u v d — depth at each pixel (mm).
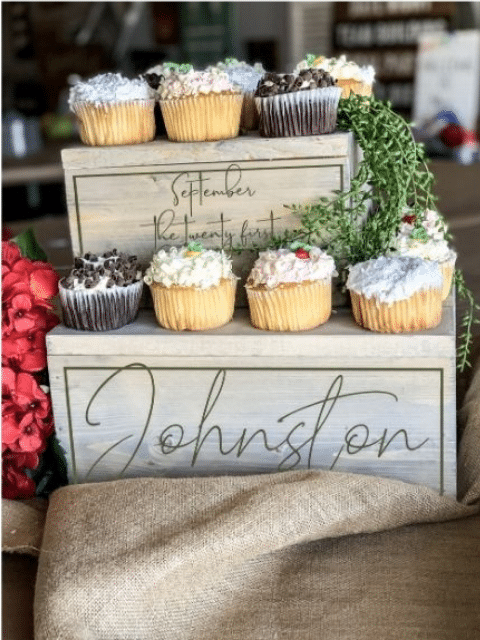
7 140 4105
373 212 1564
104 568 1095
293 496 1192
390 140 1344
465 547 1232
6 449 1377
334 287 1426
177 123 1404
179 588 1127
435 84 4234
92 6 6172
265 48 6211
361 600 1134
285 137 1370
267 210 1396
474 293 1936
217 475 1388
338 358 1302
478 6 5590
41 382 1438
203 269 1312
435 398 1298
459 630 1072
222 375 1340
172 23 6281
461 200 2789
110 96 1385
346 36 5918
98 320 1359
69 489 1276
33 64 6066
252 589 1171
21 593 1204
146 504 1211
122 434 1392
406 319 1278
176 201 1415
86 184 1426
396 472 1340
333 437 1341
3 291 1362
